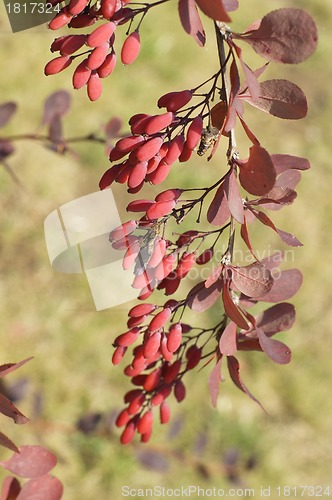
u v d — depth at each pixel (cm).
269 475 105
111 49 40
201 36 38
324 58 174
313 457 109
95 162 131
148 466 96
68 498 97
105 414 103
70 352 109
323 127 159
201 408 108
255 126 153
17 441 97
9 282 113
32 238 119
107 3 39
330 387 118
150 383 47
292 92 40
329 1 189
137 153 40
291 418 113
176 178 128
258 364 117
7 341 108
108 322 113
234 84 39
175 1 160
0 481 91
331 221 141
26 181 125
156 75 149
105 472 99
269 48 38
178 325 44
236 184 40
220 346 43
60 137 76
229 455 101
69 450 99
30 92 136
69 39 40
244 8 171
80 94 140
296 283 46
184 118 41
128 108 142
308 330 124
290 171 45
